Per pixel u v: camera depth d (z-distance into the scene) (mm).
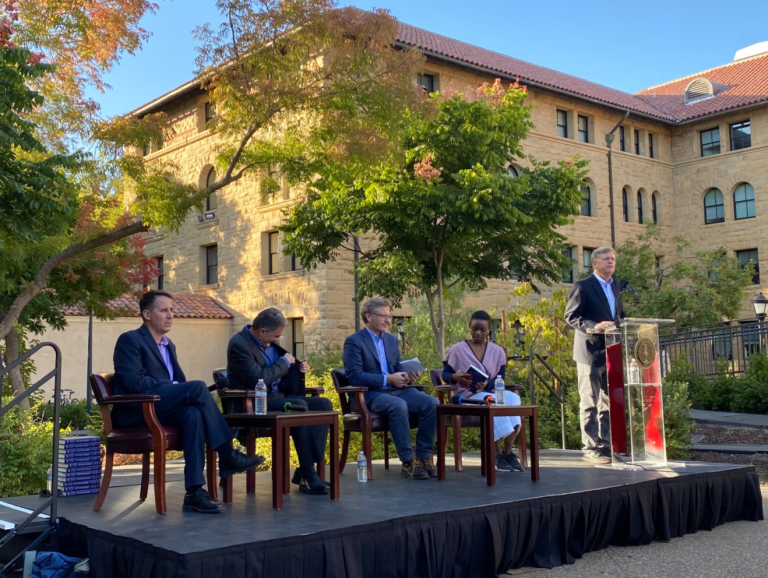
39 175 8766
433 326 16359
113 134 11234
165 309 5617
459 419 7145
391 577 4508
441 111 14508
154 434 5000
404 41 21703
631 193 29656
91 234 11359
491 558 4918
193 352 24719
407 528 4617
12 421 8281
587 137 28281
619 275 24750
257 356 6043
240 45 11086
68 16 11281
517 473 6672
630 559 5426
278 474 5090
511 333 12023
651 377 6855
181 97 26328
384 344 7074
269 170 12562
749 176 29359
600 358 7434
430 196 14359
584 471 6676
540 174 16047
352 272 16922
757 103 28594
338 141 11617
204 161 25703
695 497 6301
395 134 12117
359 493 5699
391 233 15438
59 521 4859
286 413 5312
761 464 10188
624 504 5820
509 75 24250
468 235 14961
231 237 25438
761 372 17438
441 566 4719
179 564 3725
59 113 11586
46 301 15656
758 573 4941
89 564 4434
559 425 10781
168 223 11852
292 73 11477
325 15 10953
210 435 5109
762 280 28859
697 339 20812
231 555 3861
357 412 6785
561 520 5371
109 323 24062
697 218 30672
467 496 5430
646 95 33812
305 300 22344
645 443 6766
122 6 11219
